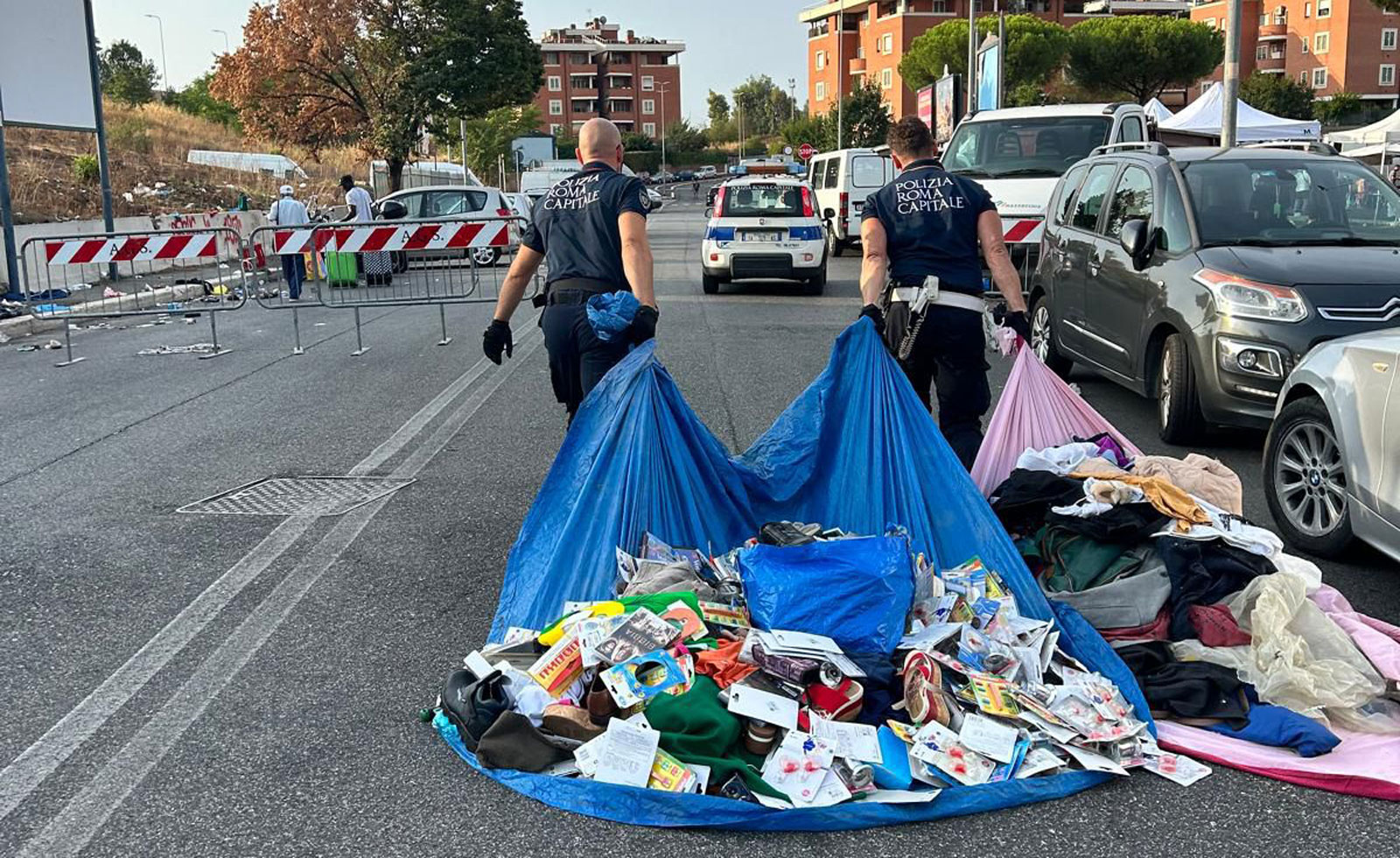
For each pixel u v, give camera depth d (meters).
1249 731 3.70
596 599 4.35
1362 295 6.93
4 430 8.58
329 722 3.91
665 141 134.50
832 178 26.19
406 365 11.28
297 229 11.96
